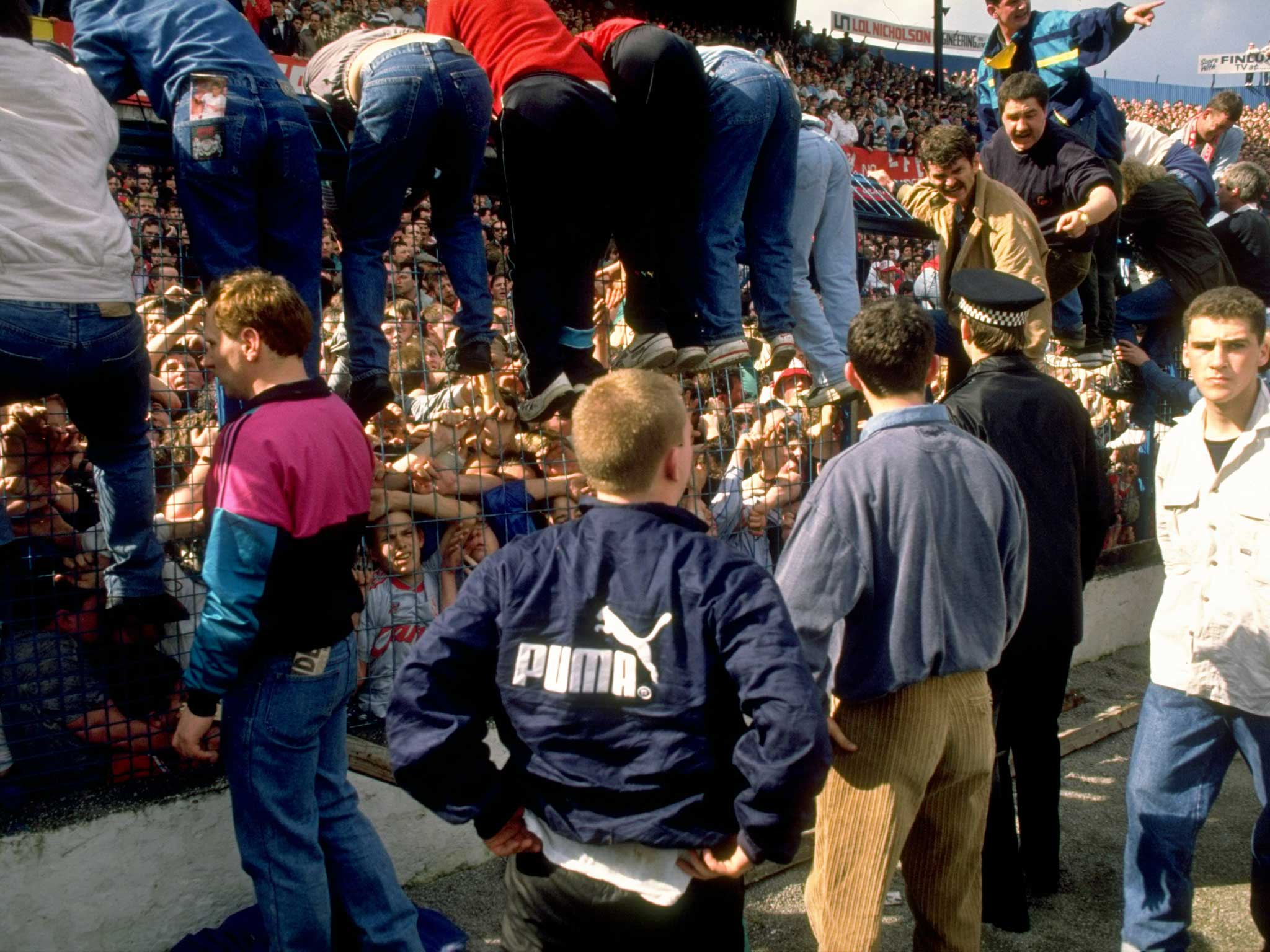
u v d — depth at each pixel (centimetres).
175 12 243
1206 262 483
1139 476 574
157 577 259
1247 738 261
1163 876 271
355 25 302
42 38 250
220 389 284
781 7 2511
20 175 211
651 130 302
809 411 409
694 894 169
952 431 231
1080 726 441
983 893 305
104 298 225
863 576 219
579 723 165
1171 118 2523
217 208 246
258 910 267
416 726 165
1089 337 469
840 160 366
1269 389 262
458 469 315
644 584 166
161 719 285
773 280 339
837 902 227
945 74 2930
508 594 171
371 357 278
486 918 298
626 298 330
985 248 382
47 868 248
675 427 177
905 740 223
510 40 291
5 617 262
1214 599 256
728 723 167
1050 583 287
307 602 225
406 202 309
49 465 273
